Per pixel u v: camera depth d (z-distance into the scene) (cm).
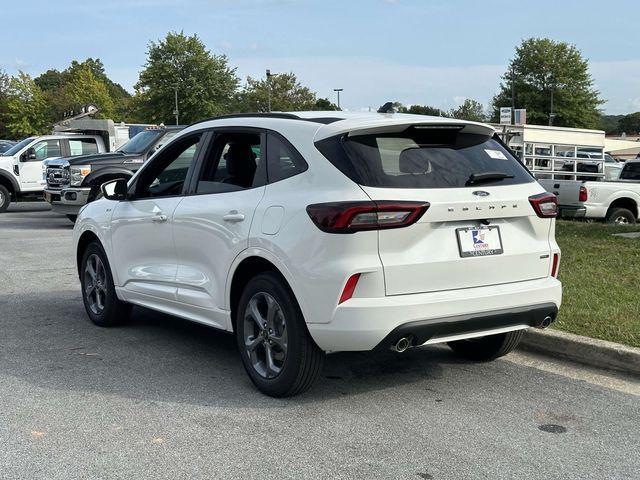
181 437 410
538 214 475
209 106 7256
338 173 434
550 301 479
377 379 518
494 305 451
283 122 490
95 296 686
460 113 7531
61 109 7275
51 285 888
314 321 430
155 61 7338
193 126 578
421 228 429
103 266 664
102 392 488
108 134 2016
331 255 420
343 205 416
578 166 2497
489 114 8194
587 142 2527
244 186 503
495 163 477
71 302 790
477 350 560
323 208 423
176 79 7294
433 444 401
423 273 429
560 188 1584
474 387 500
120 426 426
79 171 1458
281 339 462
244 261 482
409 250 428
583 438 411
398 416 444
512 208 460
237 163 516
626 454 390
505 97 8056
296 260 435
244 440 405
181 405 462
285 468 370
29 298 810
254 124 510
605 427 429
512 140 2433
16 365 551
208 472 365
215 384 505
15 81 5941
